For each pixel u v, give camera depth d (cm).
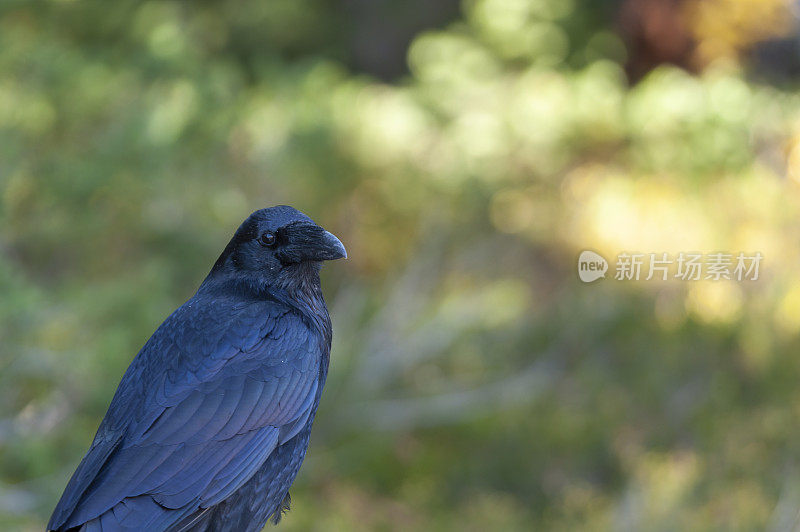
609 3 1950
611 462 1353
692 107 1609
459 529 1258
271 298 628
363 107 1597
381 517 1270
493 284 1569
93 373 1098
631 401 1417
